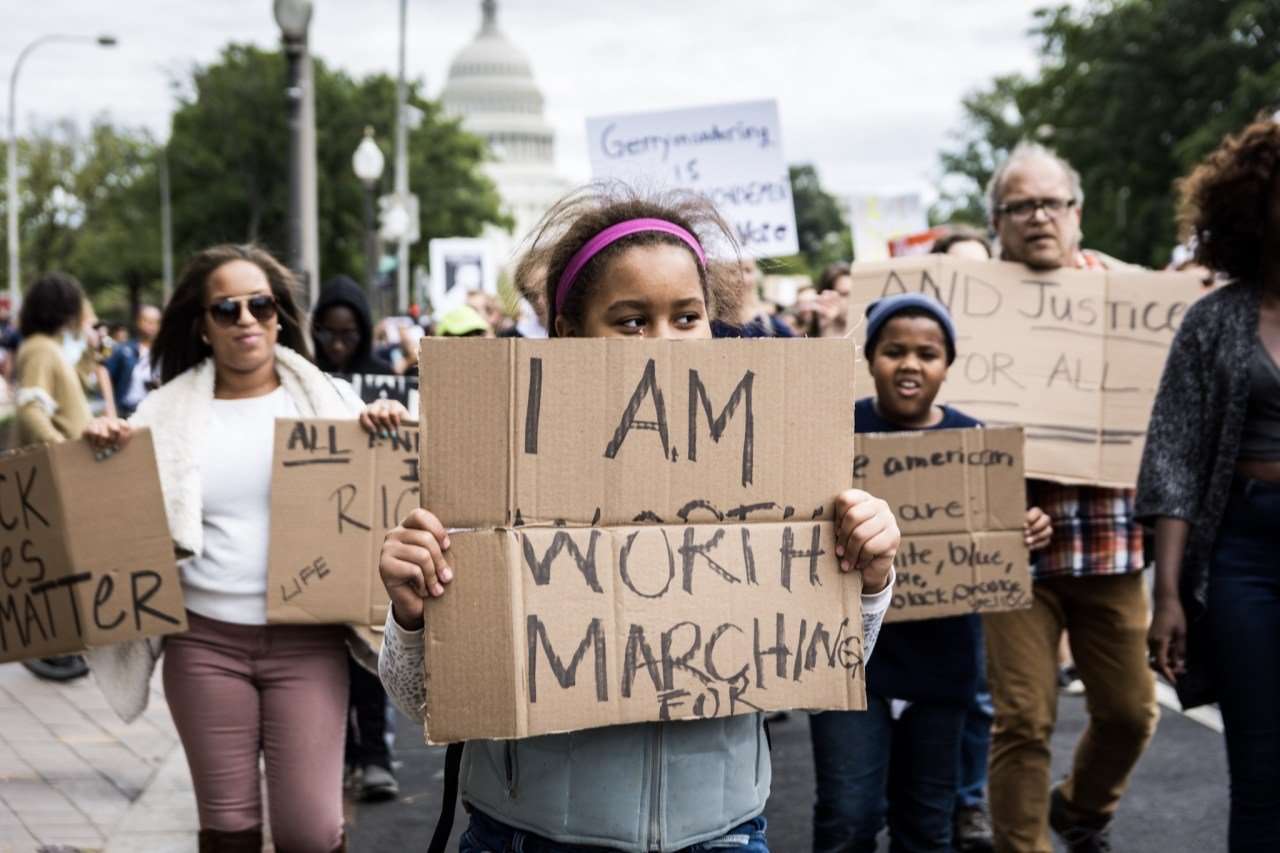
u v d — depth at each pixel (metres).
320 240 69.12
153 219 73.69
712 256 2.64
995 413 5.07
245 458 4.02
